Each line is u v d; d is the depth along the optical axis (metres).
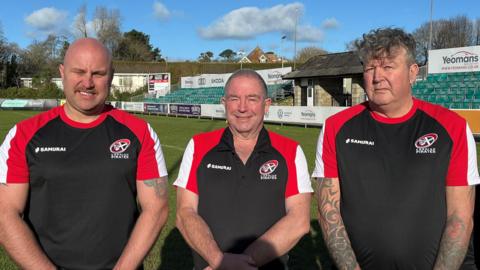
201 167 2.77
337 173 2.75
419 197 2.52
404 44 2.50
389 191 2.56
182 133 20.66
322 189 2.78
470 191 2.54
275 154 2.76
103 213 2.54
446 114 2.62
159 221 2.66
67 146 2.54
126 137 2.61
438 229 2.53
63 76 2.52
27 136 2.53
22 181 2.51
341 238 2.67
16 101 46.50
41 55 71.50
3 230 2.42
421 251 2.53
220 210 2.70
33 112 40.97
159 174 2.69
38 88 60.47
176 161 11.81
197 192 2.77
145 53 89.50
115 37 77.44
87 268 2.56
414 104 2.71
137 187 2.68
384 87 2.52
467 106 22.38
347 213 2.70
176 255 4.99
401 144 2.60
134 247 2.54
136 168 2.64
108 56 2.54
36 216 2.54
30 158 2.50
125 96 61.22
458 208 2.50
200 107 35.12
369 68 2.57
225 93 2.79
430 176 2.53
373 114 2.71
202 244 2.52
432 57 25.78
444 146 2.53
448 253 2.43
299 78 35.62
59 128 2.57
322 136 2.82
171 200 7.30
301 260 4.93
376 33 2.55
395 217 2.54
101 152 2.55
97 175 2.53
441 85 24.77
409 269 2.55
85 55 2.44
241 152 2.79
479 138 17.33
